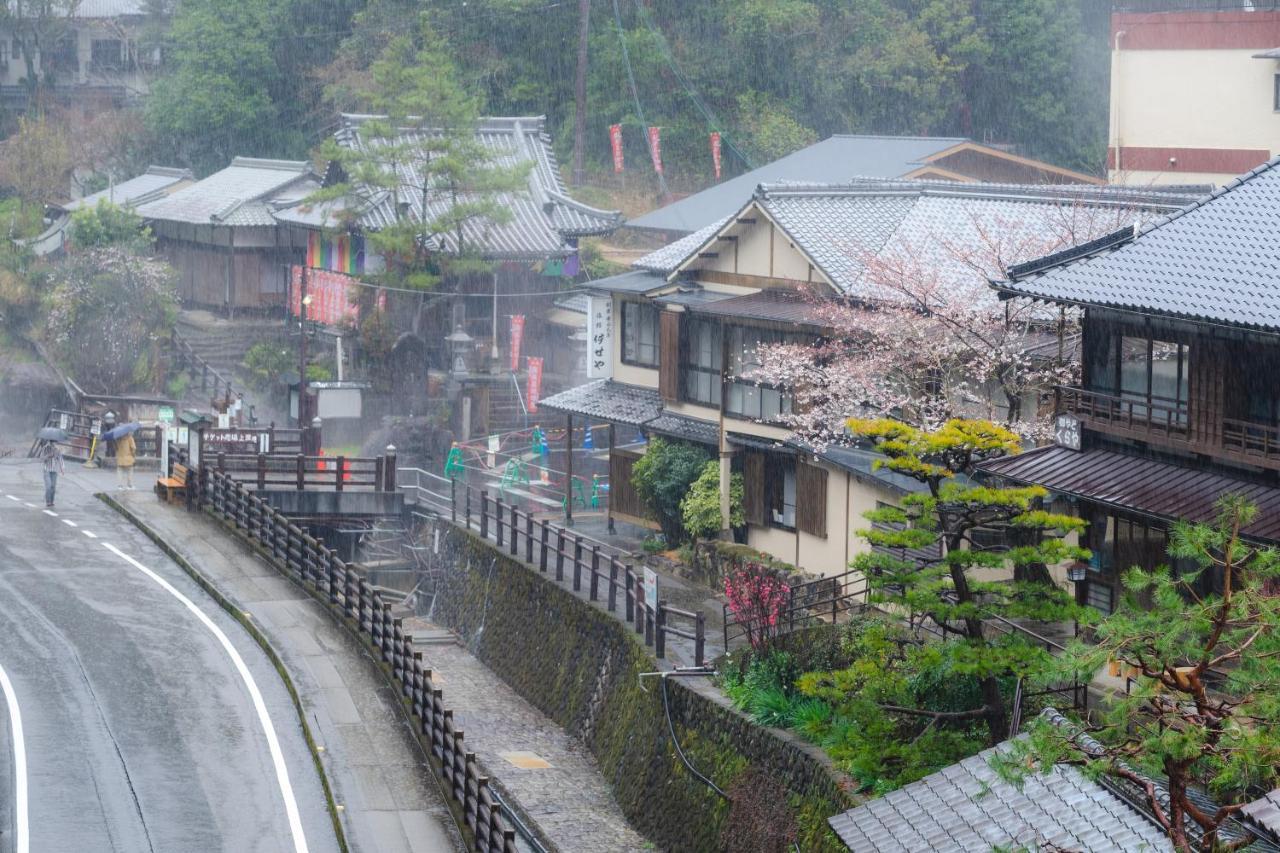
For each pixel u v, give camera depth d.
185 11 79.88
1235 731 14.79
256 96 77.19
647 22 73.38
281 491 39.78
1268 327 21.28
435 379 52.44
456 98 53.78
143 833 21.27
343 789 23.12
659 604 29.53
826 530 33.03
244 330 61.81
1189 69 51.06
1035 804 18.33
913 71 70.69
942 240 32.69
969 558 22.31
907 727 23.61
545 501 43.00
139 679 27.28
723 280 37.59
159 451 47.44
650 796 27.69
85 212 60.09
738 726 25.92
